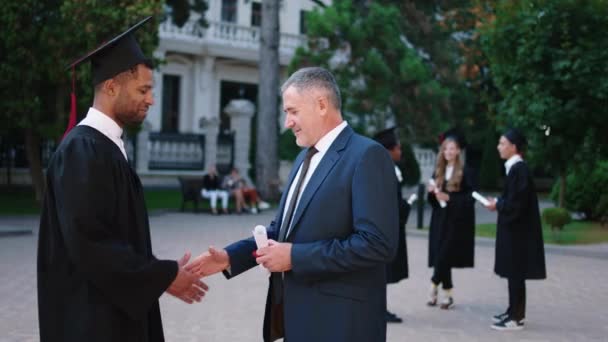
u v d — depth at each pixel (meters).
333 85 3.09
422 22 25.14
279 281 3.15
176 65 28.14
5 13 14.45
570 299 7.61
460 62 27.23
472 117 29.20
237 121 23.17
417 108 21.75
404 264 6.65
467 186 7.11
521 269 6.20
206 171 25.12
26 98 15.26
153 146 24.36
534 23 11.90
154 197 20.56
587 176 13.83
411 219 17.14
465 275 9.13
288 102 3.06
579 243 12.18
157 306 3.05
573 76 11.81
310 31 21.05
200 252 10.32
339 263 2.81
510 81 12.96
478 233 13.78
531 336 5.96
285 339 2.98
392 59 21.91
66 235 2.56
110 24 14.80
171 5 22.88
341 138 3.05
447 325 6.35
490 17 25.06
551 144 12.73
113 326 2.68
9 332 5.63
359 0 23.91
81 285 2.68
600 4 11.58
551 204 22.62
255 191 18.08
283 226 3.11
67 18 14.59
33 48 15.00
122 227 2.75
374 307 2.98
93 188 2.61
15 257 9.48
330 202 2.94
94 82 2.88
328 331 2.90
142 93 2.90
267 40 20.05
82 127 2.78
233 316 6.45
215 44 27.86
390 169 2.98
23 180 21.88
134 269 2.61
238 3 29.58
